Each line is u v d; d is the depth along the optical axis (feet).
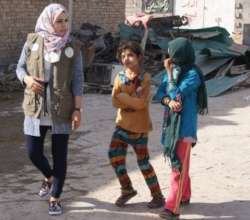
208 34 56.85
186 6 92.73
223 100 44.24
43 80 18.06
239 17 87.81
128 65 18.58
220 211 19.29
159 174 23.50
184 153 18.06
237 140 30.17
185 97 17.93
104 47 53.83
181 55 17.83
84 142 29.76
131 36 56.90
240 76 50.80
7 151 28.07
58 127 18.21
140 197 20.49
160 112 38.65
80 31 57.41
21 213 18.99
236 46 55.47
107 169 24.47
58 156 18.54
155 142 29.63
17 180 22.95
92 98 45.01
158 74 50.83
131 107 18.37
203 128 33.12
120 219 18.44
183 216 18.79
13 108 40.45
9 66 54.08
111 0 73.46
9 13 56.80
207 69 51.52
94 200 20.24
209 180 22.89
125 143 19.10
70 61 18.15
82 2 68.18
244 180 22.99
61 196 20.62
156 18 60.18
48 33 18.13
